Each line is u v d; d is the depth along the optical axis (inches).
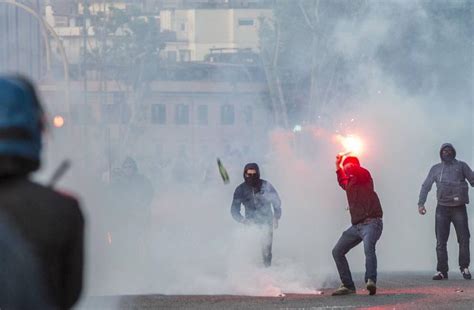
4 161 307.3
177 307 1163.3
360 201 1261.1
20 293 295.1
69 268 302.7
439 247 1533.0
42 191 304.7
